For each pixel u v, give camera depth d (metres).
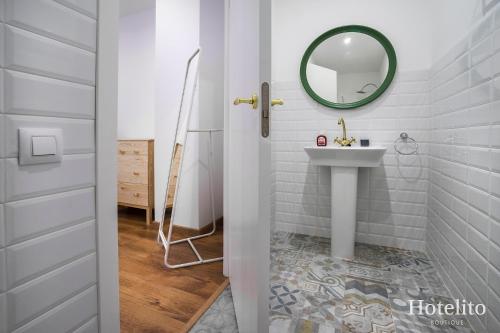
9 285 0.47
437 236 1.71
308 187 2.31
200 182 2.39
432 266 1.76
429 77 1.89
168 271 1.68
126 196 2.66
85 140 0.59
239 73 1.11
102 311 0.65
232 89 1.32
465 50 1.31
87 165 0.60
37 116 0.50
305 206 2.33
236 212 1.24
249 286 0.92
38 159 0.50
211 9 2.42
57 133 0.53
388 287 1.51
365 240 2.16
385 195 2.08
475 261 1.17
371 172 2.10
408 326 1.19
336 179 1.87
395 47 1.98
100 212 0.63
